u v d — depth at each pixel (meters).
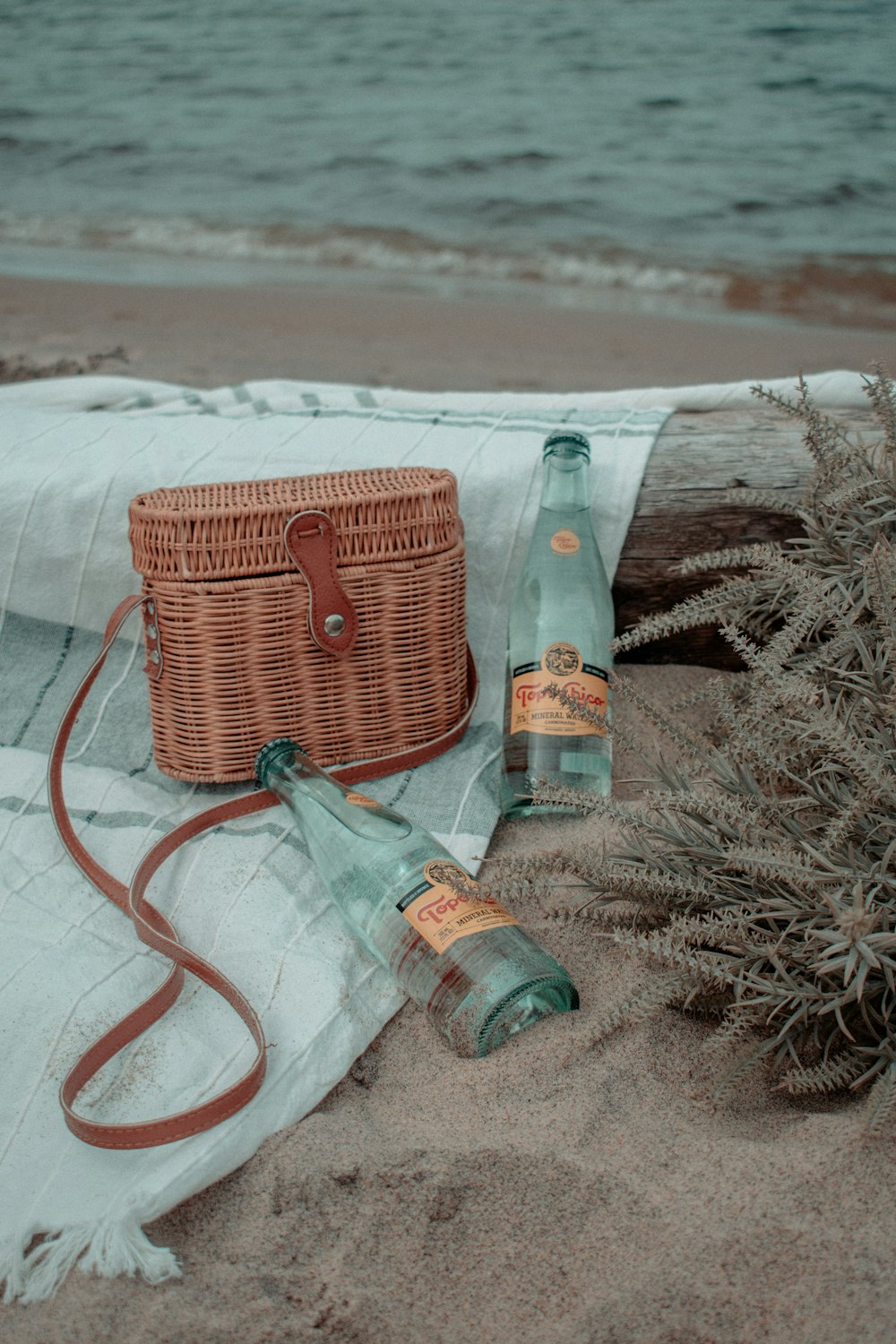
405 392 2.16
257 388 2.19
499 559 1.86
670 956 1.04
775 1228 0.92
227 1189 1.03
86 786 1.60
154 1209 0.98
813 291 5.96
